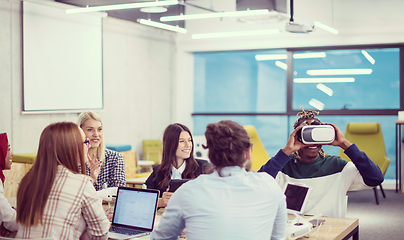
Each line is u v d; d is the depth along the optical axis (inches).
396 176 258.5
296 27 202.1
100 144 117.5
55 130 72.7
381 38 273.6
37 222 69.5
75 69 245.0
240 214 55.2
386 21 272.2
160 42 313.9
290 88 305.6
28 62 217.3
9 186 190.1
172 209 58.4
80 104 248.7
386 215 201.3
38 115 225.0
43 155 72.0
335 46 290.5
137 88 296.0
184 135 111.1
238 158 57.6
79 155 74.7
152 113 309.0
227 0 271.1
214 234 54.7
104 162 118.3
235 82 326.6
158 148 297.4
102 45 263.6
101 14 256.2
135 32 293.6
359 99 290.7
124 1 215.3
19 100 214.2
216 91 332.2
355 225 87.8
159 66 313.4
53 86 231.5
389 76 284.4
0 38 204.7
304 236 77.2
